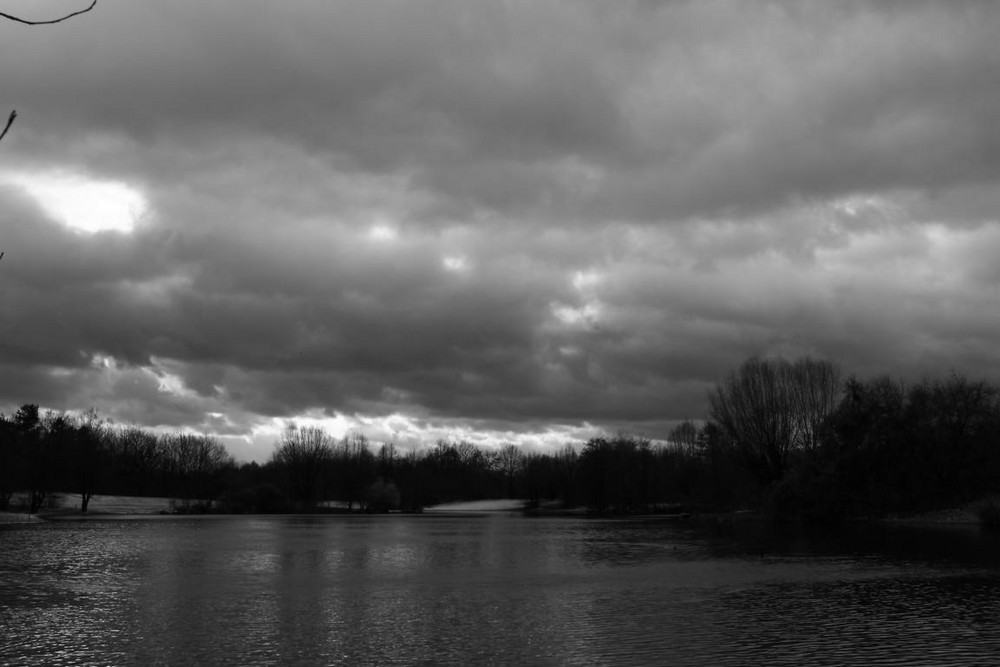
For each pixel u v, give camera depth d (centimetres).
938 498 11956
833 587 5100
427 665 3134
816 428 13488
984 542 8194
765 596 4759
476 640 3566
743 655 3241
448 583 5544
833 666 3061
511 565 6775
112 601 4725
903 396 12638
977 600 4519
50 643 3538
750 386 14238
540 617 4125
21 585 5472
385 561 7150
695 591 5019
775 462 14050
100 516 17025
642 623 3928
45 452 16550
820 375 14175
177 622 4016
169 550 8281
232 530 12244
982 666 3044
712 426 15800
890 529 10512
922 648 3328
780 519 12900
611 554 7775
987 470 11988
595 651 3334
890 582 5284
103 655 3316
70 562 7006
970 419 12256
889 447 12112
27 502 17638
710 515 15975
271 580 5744
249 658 3259
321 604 4603
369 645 3475
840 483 12281
